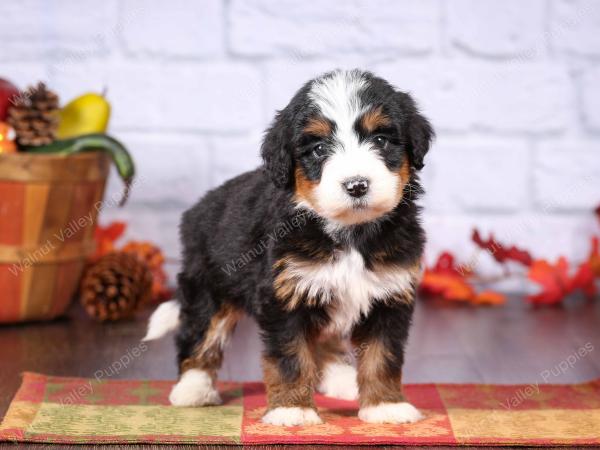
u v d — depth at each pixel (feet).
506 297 4.92
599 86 4.87
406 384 3.38
